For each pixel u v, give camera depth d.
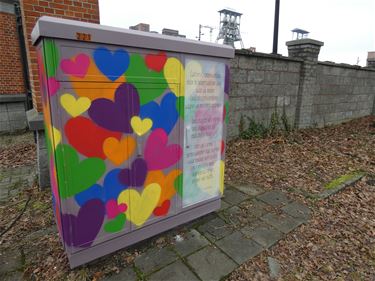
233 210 2.80
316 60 6.32
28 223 2.52
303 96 6.28
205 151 2.40
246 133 5.32
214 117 2.40
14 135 7.74
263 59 5.23
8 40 7.86
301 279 1.89
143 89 1.85
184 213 2.38
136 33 1.72
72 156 1.63
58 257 2.03
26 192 3.25
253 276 1.90
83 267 1.91
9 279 1.83
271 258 2.09
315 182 3.54
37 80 3.12
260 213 2.75
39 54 1.74
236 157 4.39
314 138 5.79
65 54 1.50
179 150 2.19
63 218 1.69
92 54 1.59
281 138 5.46
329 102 7.38
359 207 2.93
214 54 2.21
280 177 3.68
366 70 8.50
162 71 1.92
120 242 2.01
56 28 1.43
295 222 2.60
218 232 2.41
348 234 2.43
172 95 2.03
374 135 6.28
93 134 1.69
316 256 2.13
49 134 1.72
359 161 4.36
